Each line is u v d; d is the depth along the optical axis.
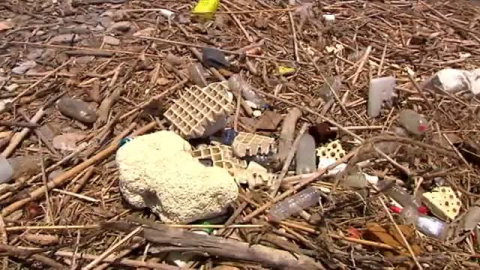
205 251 1.52
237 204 1.65
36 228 1.57
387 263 1.52
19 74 2.15
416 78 2.34
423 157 1.89
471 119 2.10
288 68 2.28
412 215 1.69
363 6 2.83
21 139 1.87
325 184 1.76
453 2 3.01
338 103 2.10
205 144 1.86
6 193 1.68
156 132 1.79
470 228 1.68
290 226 1.61
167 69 2.19
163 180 1.57
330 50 2.42
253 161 1.81
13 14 2.51
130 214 1.65
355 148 1.85
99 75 2.14
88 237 1.55
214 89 1.91
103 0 2.62
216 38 2.40
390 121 2.07
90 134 1.90
